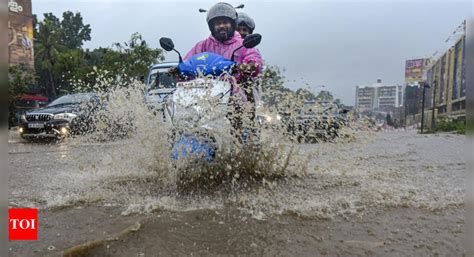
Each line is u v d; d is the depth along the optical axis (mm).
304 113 4215
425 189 3750
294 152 4445
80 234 2484
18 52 35750
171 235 2465
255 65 4113
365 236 2496
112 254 2188
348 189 3732
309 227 2650
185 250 2250
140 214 2895
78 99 10461
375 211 3027
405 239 2449
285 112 4191
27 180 4156
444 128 22688
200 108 3666
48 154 6738
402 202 3273
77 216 2859
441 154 6805
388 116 23562
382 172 4648
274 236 2479
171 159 3705
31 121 9625
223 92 3857
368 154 6598
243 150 3922
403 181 4141
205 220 2756
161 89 7941
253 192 3539
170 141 3779
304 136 4207
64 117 9422
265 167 4109
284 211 2988
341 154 5402
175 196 3400
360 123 4586
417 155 6609
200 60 4148
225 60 4117
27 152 7180
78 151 6629
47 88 44906
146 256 2166
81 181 4031
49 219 2795
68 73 31641
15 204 3193
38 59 44500
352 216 2898
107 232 2508
